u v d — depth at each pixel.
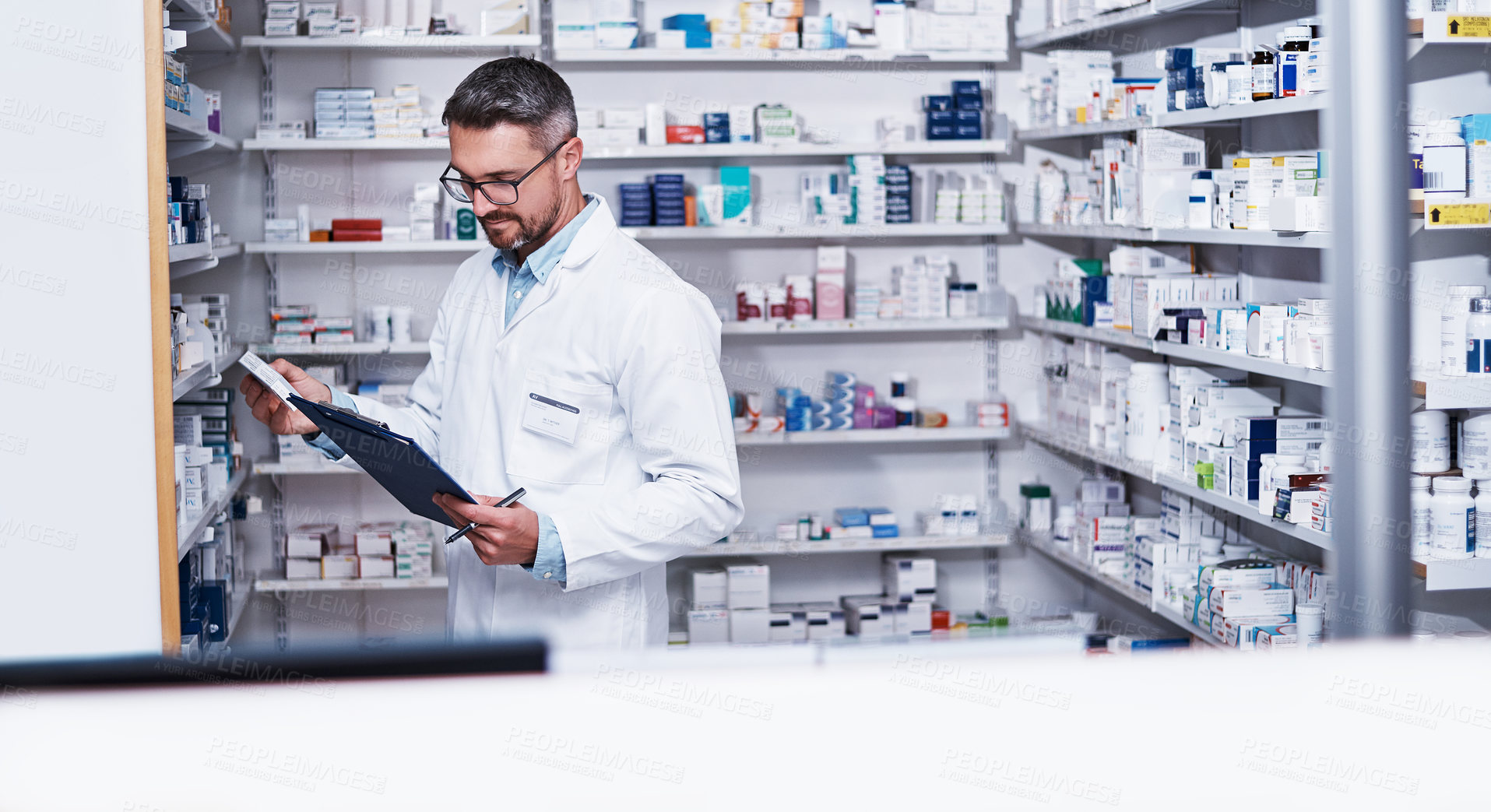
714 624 4.29
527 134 1.76
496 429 2.00
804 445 4.59
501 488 2.00
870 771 0.61
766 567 4.31
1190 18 3.88
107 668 0.59
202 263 3.17
